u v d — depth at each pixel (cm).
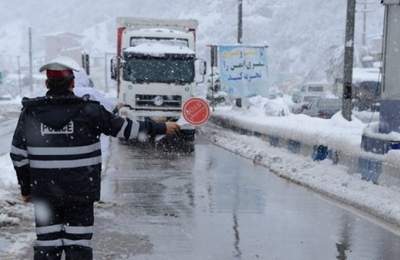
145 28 2905
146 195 1333
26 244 897
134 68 2595
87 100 585
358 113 3778
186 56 2623
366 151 1405
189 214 1145
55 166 574
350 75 2198
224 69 3328
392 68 1398
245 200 1291
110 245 916
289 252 895
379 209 1158
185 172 1705
